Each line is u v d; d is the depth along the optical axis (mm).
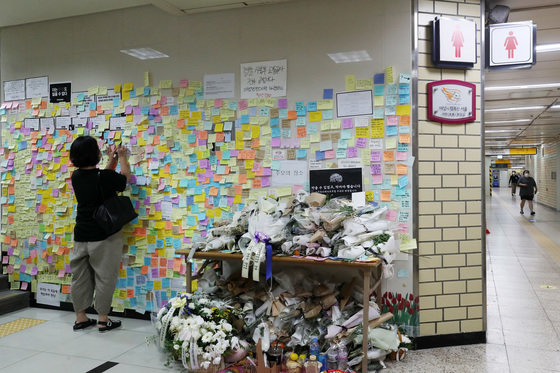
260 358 2506
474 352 2980
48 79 4016
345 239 2613
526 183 13969
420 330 3039
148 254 3645
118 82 3773
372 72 3098
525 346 3088
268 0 3232
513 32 3229
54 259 3986
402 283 3047
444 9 3070
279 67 3307
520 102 8008
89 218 3406
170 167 3592
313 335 2703
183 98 3561
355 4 3131
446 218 3074
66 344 3137
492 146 20406
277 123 3312
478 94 3119
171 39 3596
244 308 2844
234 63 3422
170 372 2666
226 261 3363
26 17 3918
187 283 2979
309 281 2992
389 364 2773
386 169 3064
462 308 3113
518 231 9750
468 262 3117
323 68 3205
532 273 5465
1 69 4199
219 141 3461
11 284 4137
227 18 3436
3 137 4191
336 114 3178
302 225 2801
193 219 3525
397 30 3047
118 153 3594
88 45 3869
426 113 3043
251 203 3184
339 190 3162
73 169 3904
